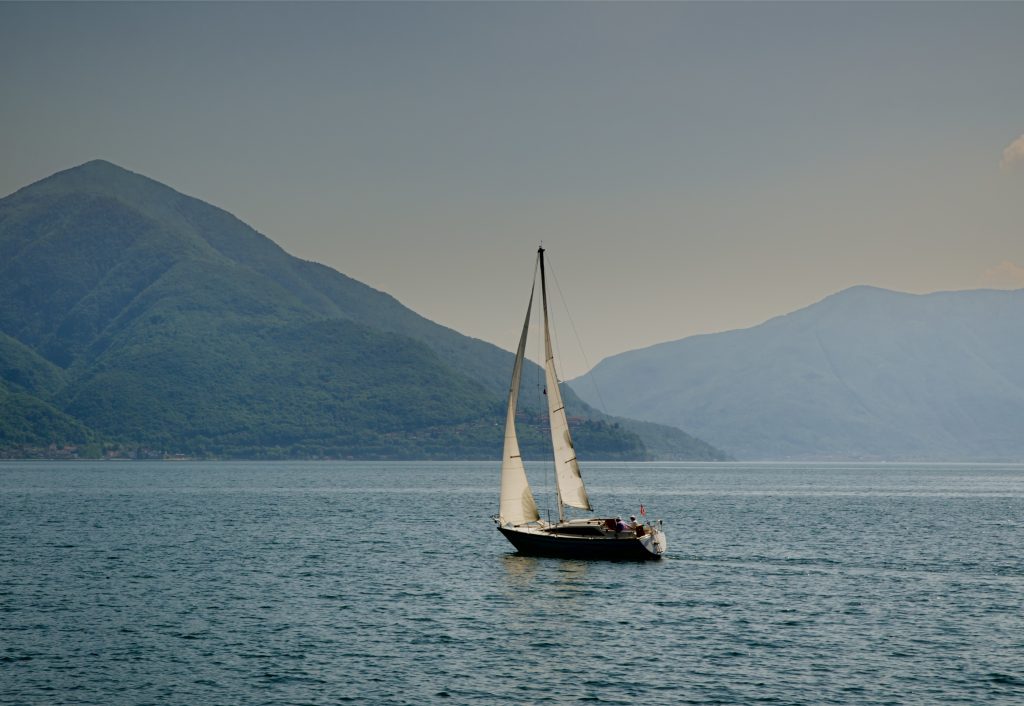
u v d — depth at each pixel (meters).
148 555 96.38
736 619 63.41
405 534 118.44
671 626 61.44
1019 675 50.47
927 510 169.62
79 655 54.47
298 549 101.56
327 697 47.16
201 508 166.50
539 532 89.44
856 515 155.75
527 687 48.59
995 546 106.75
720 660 53.38
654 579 79.25
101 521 137.25
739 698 46.88
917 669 51.62
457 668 51.94
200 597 71.88
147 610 66.81
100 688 48.56
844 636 58.75
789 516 152.88
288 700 46.78
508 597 71.31
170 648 56.06
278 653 55.00
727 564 88.56
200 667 52.16
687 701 46.44
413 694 47.62
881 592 73.62
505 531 89.75
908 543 109.62
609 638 58.34
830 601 69.62
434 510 163.00
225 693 47.81
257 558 94.06
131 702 46.53
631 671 51.34
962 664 52.56
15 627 61.22
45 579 80.38
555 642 57.38
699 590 74.12
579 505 88.38
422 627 61.34
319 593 73.44
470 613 65.56
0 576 82.00
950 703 46.16
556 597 71.31
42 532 119.56
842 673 50.94
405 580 79.44
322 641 57.69
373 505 176.75
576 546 88.62
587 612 65.69
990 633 59.44
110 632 59.88
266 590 74.88
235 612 66.06
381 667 52.12
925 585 77.19
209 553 98.19
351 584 77.62
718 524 136.12
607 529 89.19
